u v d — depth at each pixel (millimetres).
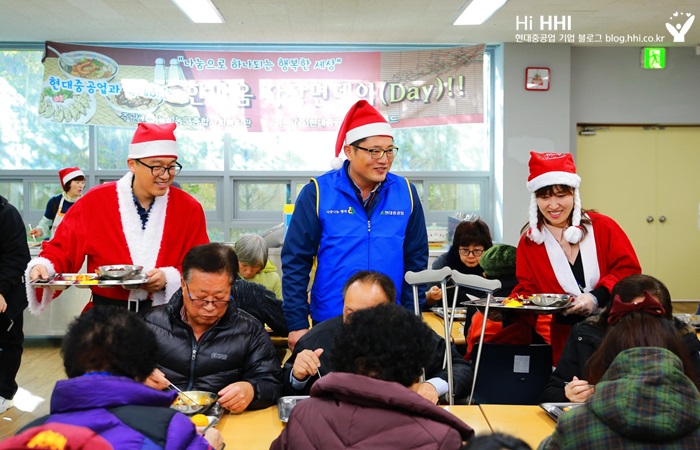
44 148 6941
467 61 6754
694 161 7387
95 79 6652
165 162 2547
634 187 7359
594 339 2252
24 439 1157
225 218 7105
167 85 6715
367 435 1280
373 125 2418
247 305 3000
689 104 7250
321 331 2221
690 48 7176
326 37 6609
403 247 2639
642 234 7391
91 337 1341
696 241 7418
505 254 3225
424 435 1267
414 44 6930
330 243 2529
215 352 2123
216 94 6762
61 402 1252
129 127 6699
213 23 6082
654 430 1285
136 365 1357
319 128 6844
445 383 2145
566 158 2717
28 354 5379
